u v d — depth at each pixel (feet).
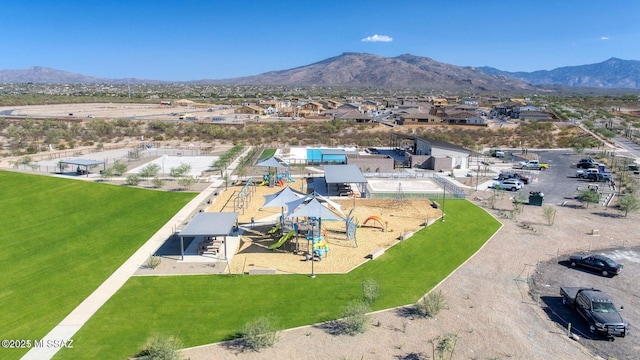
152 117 423.23
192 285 88.99
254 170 207.82
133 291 86.53
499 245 113.29
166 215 137.08
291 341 69.41
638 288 91.56
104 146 279.69
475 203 153.69
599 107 618.44
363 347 67.87
